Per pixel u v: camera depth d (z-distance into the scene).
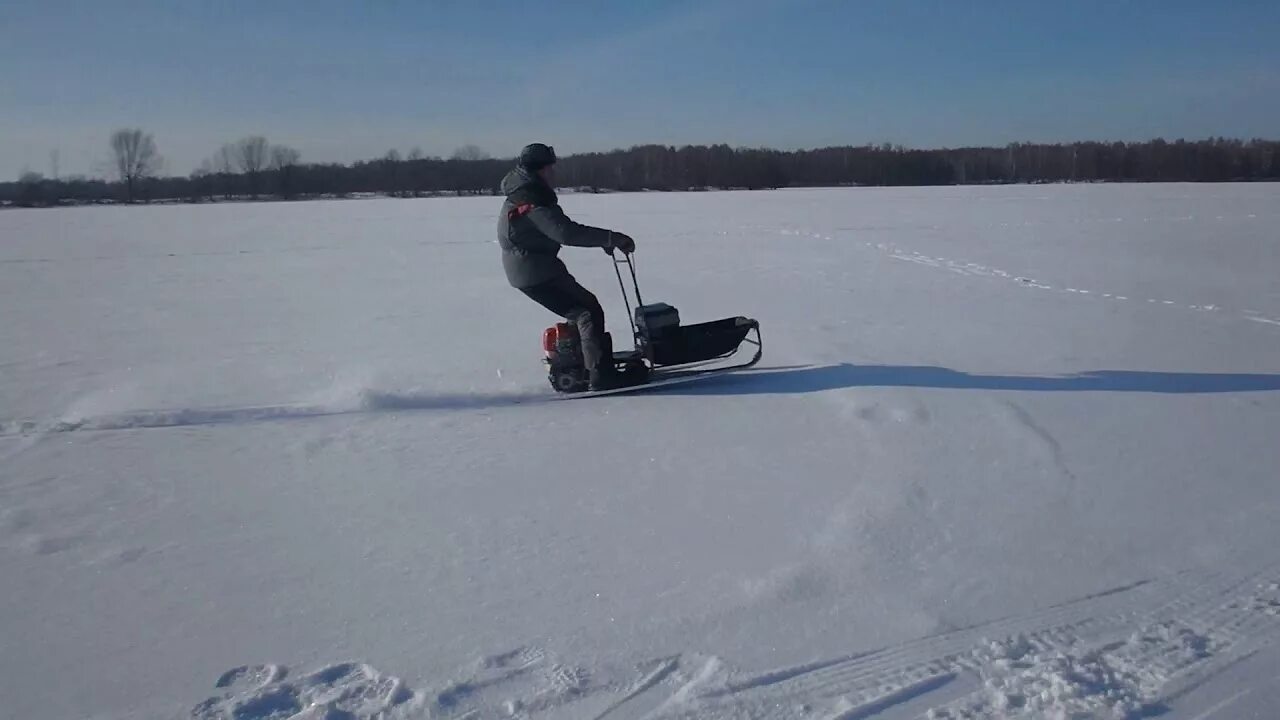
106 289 13.12
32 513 3.97
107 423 5.47
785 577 3.25
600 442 4.96
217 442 5.05
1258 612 3.00
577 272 14.53
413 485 4.29
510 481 4.34
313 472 4.50
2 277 14.80
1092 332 8.23
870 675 2.65
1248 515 3.82
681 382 6.21
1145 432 5.00
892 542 3.57
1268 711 2.46
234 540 3.65
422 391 6.18
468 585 3.23
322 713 2.46
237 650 2.80
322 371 7.15
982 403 5.57
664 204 38.16
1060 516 3.82
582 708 2.50
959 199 38.34
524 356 7.61
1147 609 3.03
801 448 4.79
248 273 15.13
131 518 3.90
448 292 12.30
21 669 2.70
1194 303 10.08
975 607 3.05
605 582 3.24
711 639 2.85
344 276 14.48
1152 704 2.49
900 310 9.78
